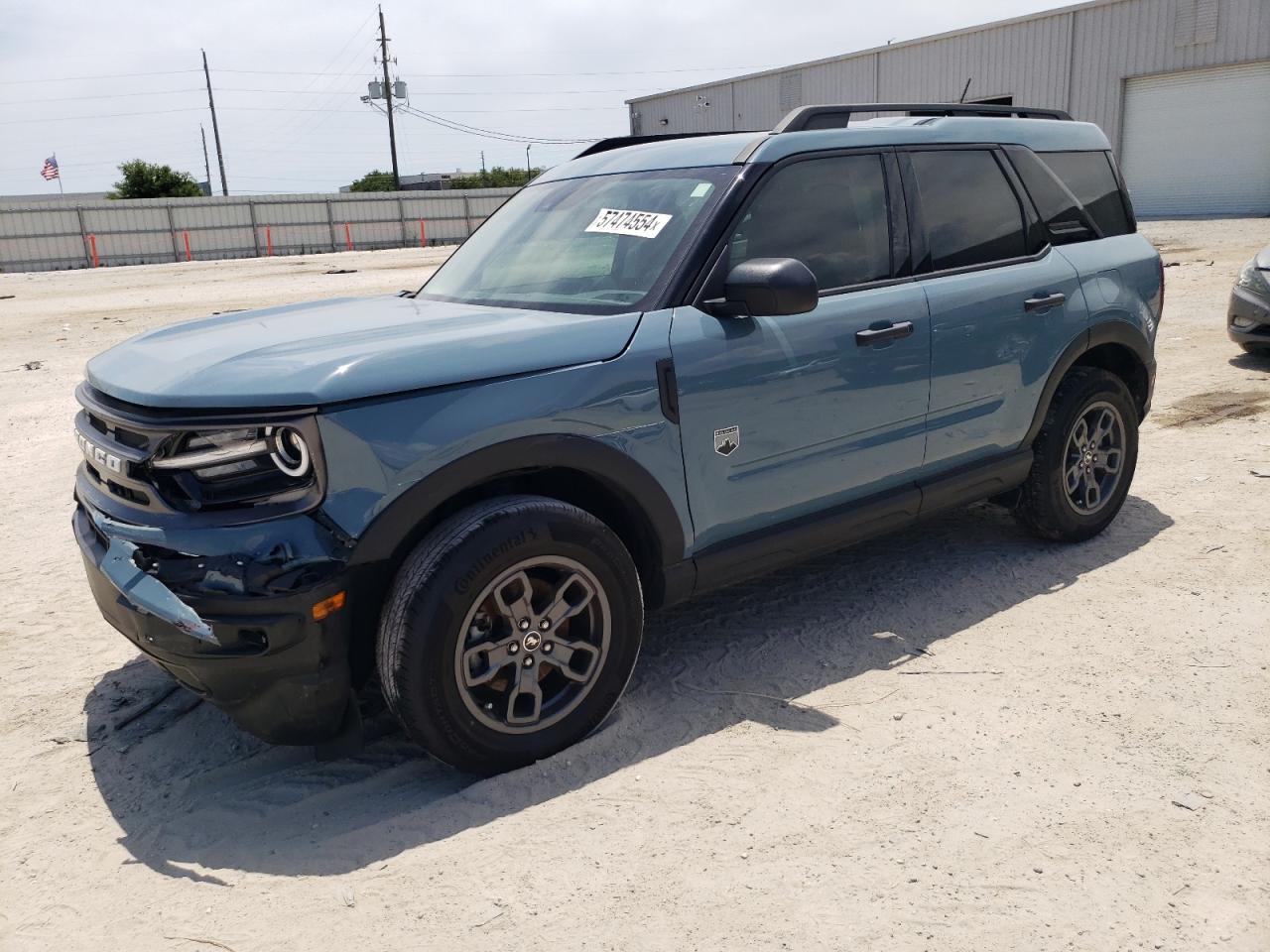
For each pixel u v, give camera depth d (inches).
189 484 102.0
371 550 101.6
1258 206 1126.4
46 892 98.3
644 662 143.3
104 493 113.2
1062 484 172.4
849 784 110.3
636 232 134.9
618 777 113.1
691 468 123.6
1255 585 159.0
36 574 187.9
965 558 177.5
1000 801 106.0
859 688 133.0
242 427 99.2
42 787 117.4
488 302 139.3
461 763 110.9
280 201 1707.7
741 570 133.0
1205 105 1150.3
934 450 152.0
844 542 145.2
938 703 128.0
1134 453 183.2
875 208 145.8
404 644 103.7
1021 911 89.3
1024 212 166.7
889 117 163.0
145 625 103.1
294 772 119.0
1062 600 158.1
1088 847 97.9
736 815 105.3
